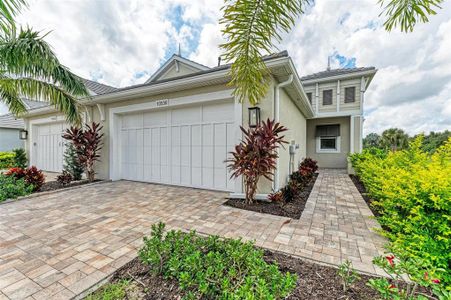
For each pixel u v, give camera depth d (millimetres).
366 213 4512
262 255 2412
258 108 5395
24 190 5973
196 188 6980
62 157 10430
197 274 1904
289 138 7672
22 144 16750
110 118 8367
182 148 7234
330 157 13555
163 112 7574
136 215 4402
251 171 4867
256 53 2820
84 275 2396
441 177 2531
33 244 3139
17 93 6035
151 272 2305
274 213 4465
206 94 6328
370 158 7512
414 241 2338
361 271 2369
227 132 6375
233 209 4750
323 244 3068
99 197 5887
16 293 2123
